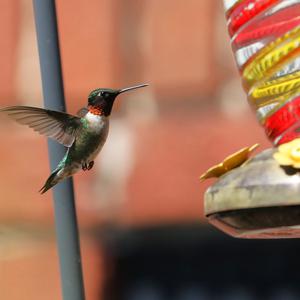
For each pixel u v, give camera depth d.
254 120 8.57
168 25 8.70
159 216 8.62
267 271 9.14
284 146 5.18
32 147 8.69
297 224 5.04
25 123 6.12
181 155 8.61
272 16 5.58
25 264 8.55
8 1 8.83
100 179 8.62
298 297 9.08
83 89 8.66
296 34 5.52
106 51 8.67
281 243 9.15
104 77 8.66
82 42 8.70
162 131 8.62
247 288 9.12
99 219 8.62
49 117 6.16
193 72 8.65
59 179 5.57
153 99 8.66
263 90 5.64
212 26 8.68
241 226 5.24
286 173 5.05
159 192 8.61
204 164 8.59
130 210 8.62
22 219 8.62
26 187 8.64
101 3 8.70
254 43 5.64
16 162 8.68
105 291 8.67
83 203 8.61
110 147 8.62
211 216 5.36
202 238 8.91
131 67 8.70
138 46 8.71
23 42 8.80
